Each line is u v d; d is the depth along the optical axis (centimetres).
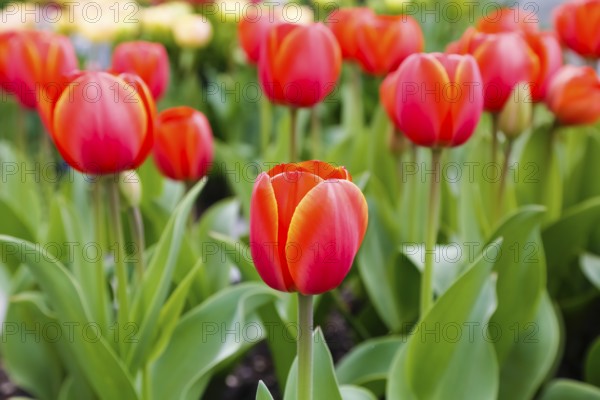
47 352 133
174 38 258
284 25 122
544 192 135
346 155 149
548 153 133
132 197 113
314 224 92
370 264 134
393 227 135
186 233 129
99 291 115
